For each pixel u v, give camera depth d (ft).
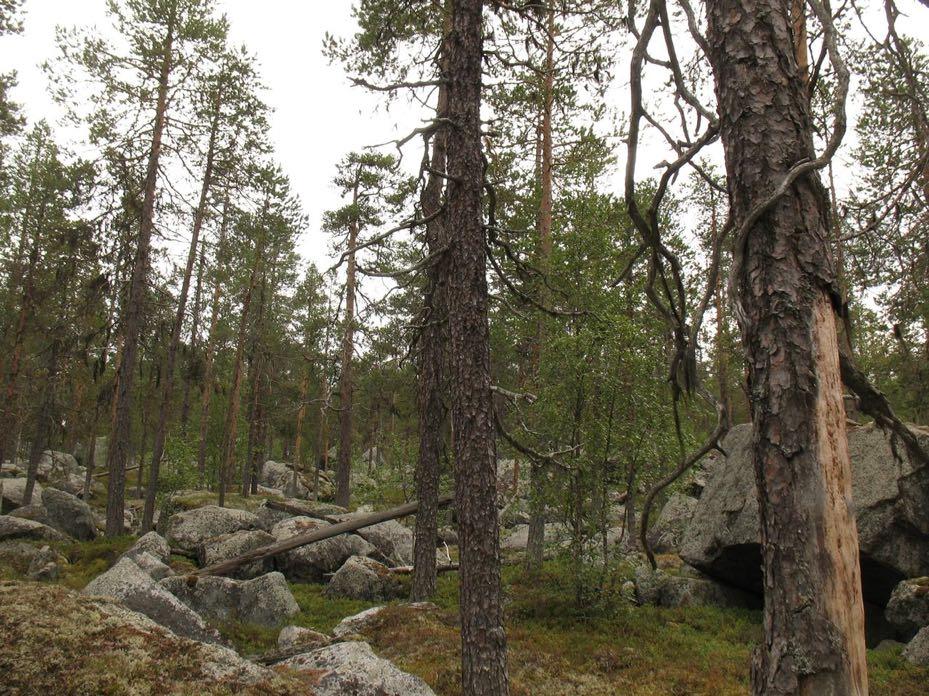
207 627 27.30
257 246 84.94
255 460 117.39
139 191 63.21
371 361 78.28
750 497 42.78
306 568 52.65
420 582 39.96
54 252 80.38
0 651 14.79
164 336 68.39
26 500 84.53
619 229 45.01
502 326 55.11
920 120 14.62
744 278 8.96
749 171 9.07
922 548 35.86
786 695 7.64
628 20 10.88
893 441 9.21
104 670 14.98
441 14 42.63
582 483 38.40
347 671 19.54
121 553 52.37
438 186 41.78
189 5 62.80
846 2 11.73
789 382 8.34
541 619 36.47
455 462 23.59
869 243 17.43
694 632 36.27
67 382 92.84
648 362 38.37
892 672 29.22
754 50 9.30
